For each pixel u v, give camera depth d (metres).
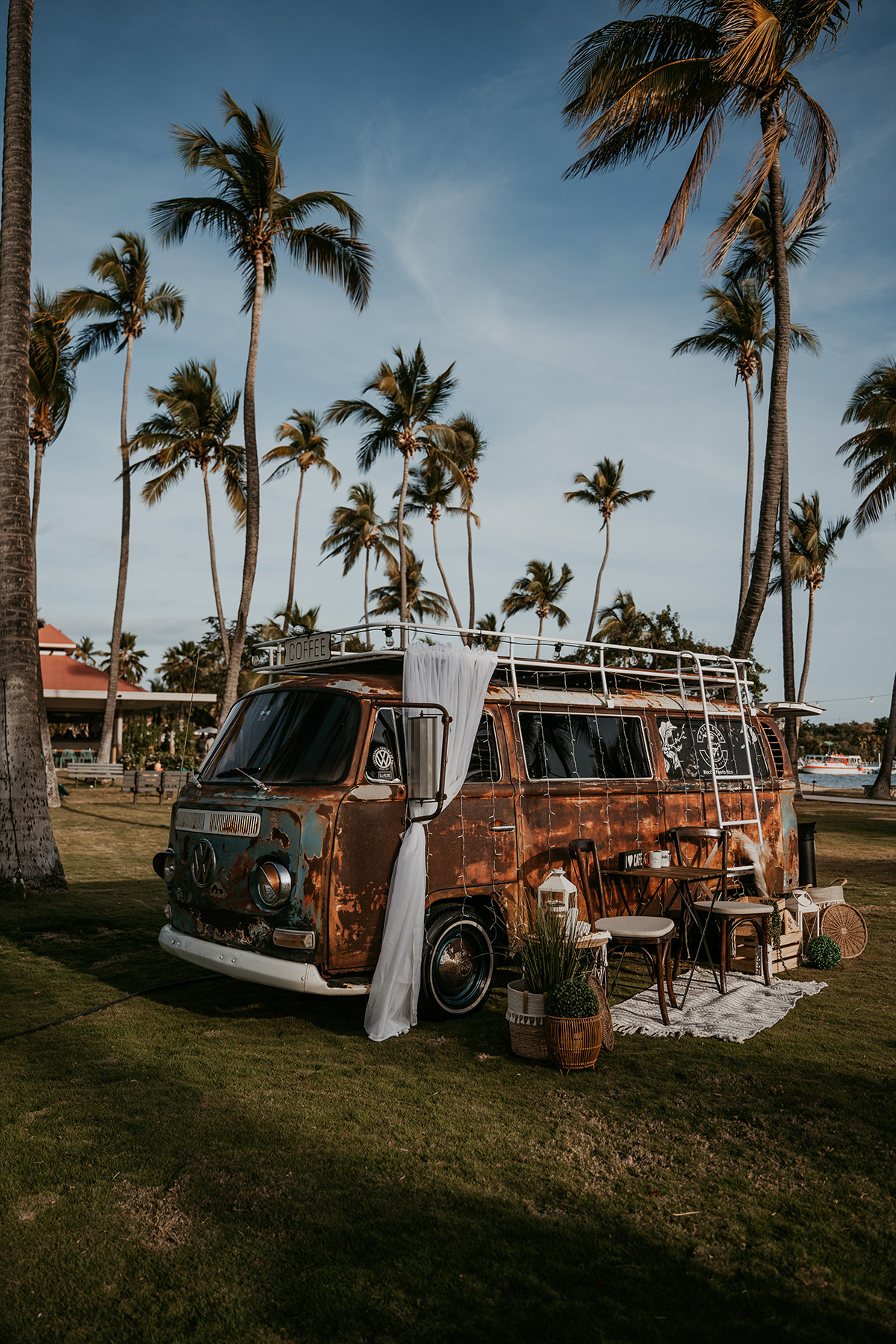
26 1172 3.74
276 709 6.20
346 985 5.37
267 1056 5.23
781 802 8.86
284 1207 3.46
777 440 13.55
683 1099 4.63
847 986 7.08
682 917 7.33
